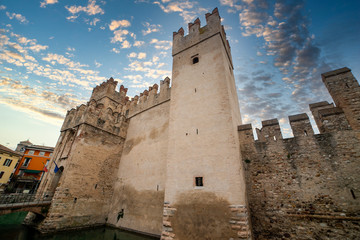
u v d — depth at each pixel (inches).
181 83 609.0
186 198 428.5
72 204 598.2
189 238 384.2
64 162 689.0
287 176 409.4
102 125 782.5
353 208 329.1
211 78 546.0
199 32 668.7
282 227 376.5
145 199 607.2
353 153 360.5
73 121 840.9
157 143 685.9
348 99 398.6
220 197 390.6
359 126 370.3
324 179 370.6
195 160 458.9
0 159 1306.6
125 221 622.8
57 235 529.7
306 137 420.5
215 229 368.5
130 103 998.4
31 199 596.7
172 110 578.9
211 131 470.9
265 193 418.3
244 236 336.8
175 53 706.8
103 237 548.7
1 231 523.8
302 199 377.4
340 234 326.0
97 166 715.4
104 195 711.7
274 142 454.3
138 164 715.4
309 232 350.6
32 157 1592.0
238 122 572.1
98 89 1178.0
